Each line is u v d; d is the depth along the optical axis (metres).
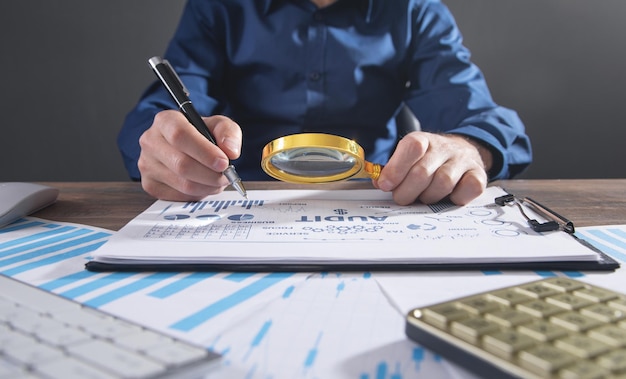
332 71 1.12
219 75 1.16
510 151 0.91
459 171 0.60
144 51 1.80
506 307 0.30
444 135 0.79
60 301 0.31
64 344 0.25
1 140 1.85
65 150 1.86
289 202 0.62
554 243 0.45
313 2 1.12
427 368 0.27
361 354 0.28
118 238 0.47
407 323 0.29
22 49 1.80
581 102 1.78
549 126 1.79
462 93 1.06
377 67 1.14
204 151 0.58
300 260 0.42
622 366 0.23
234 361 0.27
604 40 1.74
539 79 1.76
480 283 0.38
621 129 1.79
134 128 0.86
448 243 0.45
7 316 0.29
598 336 0.26
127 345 0.25
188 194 0.62
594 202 0.65
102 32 1.79
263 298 0.36
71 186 0.80
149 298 0.36
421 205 0.60
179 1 1.77
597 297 0.31
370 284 0.39
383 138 1.19
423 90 1.15
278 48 1.11
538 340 0.26
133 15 1.77
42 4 1.77
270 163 0.57
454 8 1.73
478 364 0.25
